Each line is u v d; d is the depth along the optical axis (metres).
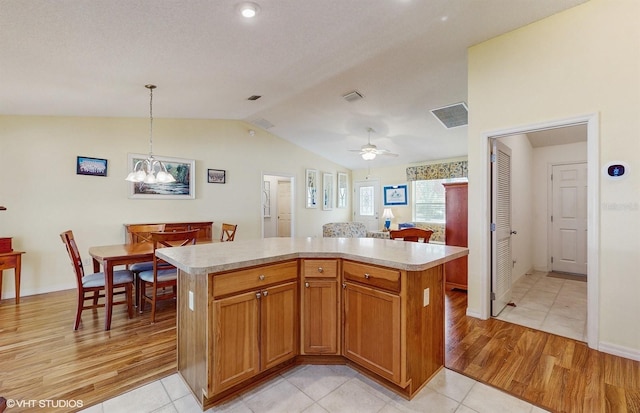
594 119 2.41
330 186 7.86
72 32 2.07
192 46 2.51
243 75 3.31
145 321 3.01
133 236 4.12
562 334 2.70
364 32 2.61
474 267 3.11
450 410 1.72
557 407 1.73
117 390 1.89
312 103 4.55
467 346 2.48
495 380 2.01
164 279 3.04
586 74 2.46
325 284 2.13
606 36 2.37
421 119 4.94
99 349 2.42
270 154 6.36
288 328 2.07
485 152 3.01
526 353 2.36
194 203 5.24
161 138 4.89
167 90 3.51
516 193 4.33
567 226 5.10
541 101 2.67
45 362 2.22
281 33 2.47
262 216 6.20
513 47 2.80
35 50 2.26
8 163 3.71
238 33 2.40
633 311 2.28
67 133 4.08
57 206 4.01
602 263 2.40
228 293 1.75
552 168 5.21
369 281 1.94
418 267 1.70
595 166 2.41
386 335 1.85
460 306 3.46
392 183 7.81
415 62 3.29
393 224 7.71
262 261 1.88
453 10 2.41
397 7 2.29
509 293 3.60
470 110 3.08
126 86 3.23
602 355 2.32
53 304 3.48
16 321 2.98
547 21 2.62
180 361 2.05
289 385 1.95
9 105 3.40
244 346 1.83
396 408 1.74
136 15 1.98
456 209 4.01
